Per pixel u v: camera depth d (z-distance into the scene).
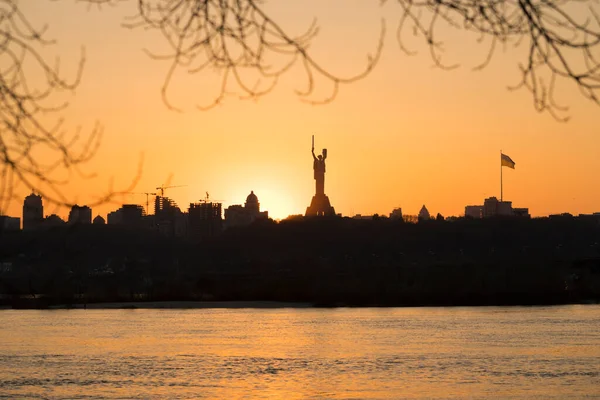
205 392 73.06
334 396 70.25
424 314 172.88
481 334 123.38
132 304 193.38
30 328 141.38
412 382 76.69
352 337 121.94
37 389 74.06
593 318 155.12
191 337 124.50
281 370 86.56
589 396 68.25
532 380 76.69
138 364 91.81
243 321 156.38
